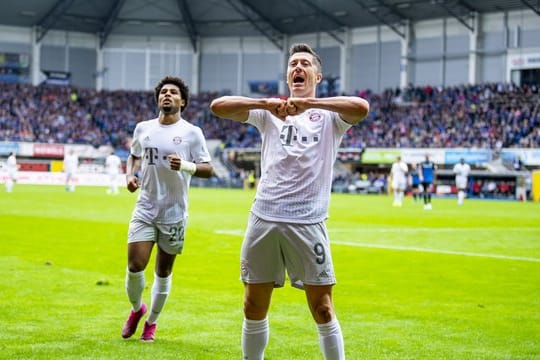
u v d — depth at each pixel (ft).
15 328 33.14
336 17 272.10
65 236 74.23
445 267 55.83
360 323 35.70
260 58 297.94
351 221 102.73
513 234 84.53
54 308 37.83
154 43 300.81
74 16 285.02
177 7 288.92
